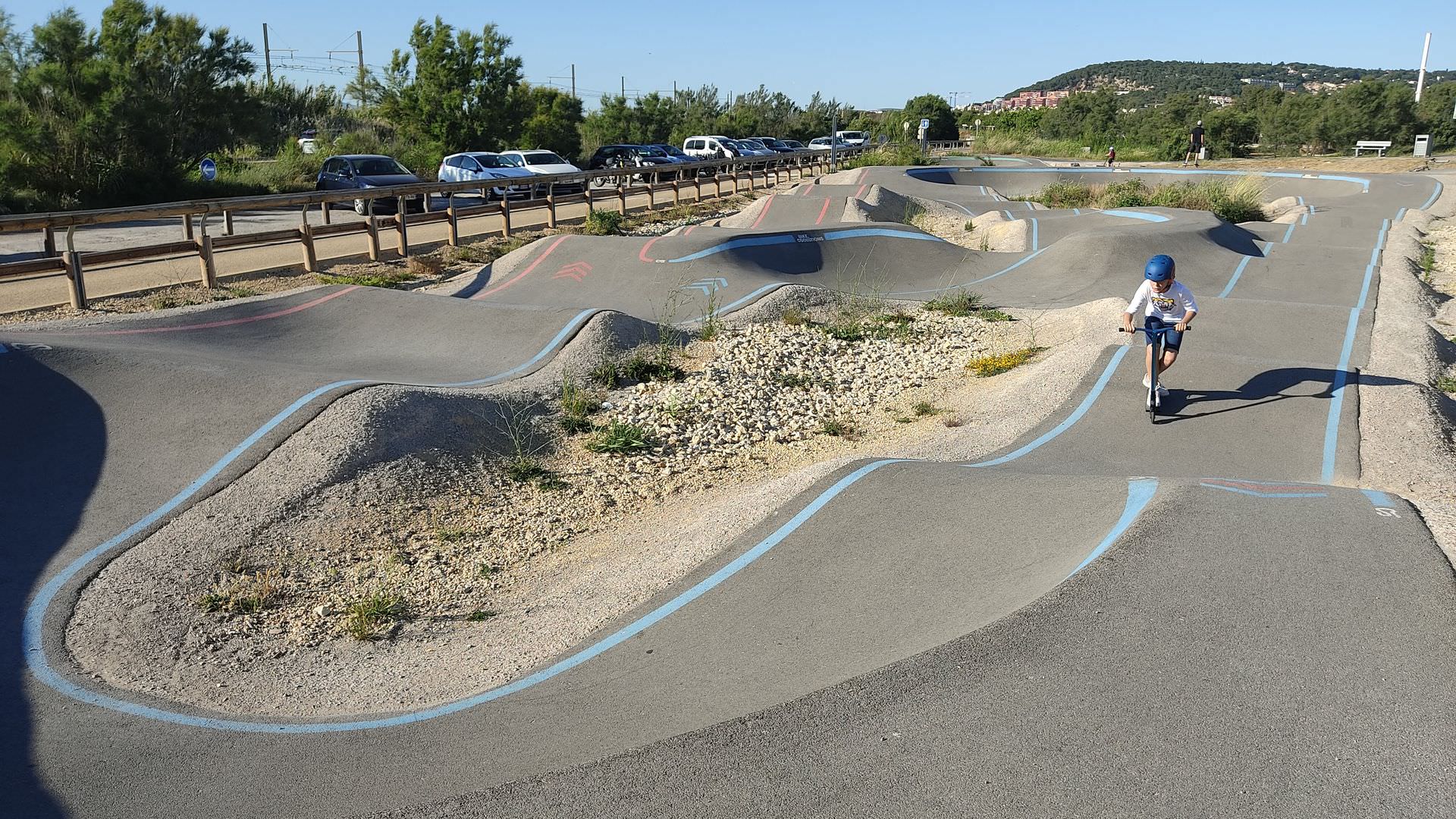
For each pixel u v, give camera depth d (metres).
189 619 5.86
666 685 4.76
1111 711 4.02
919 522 6.43
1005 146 61.03
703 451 9.19
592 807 3.66
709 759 3.88
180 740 4.52
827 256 18.62
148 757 4.38
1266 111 59.19
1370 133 54.88
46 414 8.17
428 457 8.19
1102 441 8.72
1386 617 4.74
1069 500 6.50
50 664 5.21
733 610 5.55
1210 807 3.45
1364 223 24.44
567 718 4.52
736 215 28.22
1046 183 39.16
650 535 7.31
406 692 5.10
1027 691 4.18
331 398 8.50
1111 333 12.02
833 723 4.04
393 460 7.96
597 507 7.91
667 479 8.56
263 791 4.07
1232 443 8.51
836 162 45.25
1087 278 17.30
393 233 21.84
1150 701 4.07
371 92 48.34
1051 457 8.38
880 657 4.74
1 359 8.58
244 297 14.52
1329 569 5.26
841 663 4.77
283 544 6.77
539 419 9.48
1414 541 5.64
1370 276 17.08
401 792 4.00
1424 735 3.82
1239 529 5.77
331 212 26.83
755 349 12.27
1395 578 5.15
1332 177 34.38
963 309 14.86
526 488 8.19
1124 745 3.80
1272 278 17.09
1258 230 23.75
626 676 4.90
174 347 10.71
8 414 8.03
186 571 6.31
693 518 7.51
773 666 4.84
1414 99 55.91
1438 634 4.59
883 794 3.60
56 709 4.79
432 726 4.56
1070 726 3.93
